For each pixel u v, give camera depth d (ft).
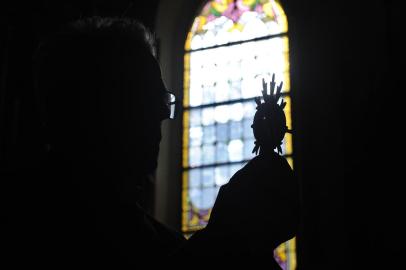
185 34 40.50
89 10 37.27
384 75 32.45
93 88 5.06
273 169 4.66
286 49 37.47
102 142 5.02
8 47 35.96
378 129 31.65
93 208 4.84
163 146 36.65
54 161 5.00
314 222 31.04
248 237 4.50
